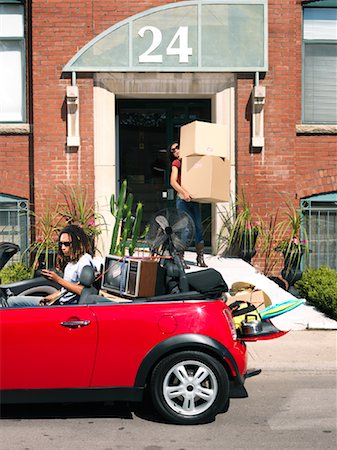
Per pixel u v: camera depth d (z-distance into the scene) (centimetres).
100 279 666
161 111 1322
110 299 623
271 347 831
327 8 1258
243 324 634
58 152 1186
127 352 573
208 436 552
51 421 594
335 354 798
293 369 755
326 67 1266
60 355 569
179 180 1069
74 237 658
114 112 1227
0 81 1238
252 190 1202
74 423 588
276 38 1204
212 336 577
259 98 1183
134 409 629
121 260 652
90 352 571
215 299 609
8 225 1234
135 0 1191
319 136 1249
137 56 1181
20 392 568
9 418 604
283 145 1206
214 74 1202
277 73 1204
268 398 661
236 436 552
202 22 1182
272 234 1195
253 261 1196
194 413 579
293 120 1207
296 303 702
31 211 1208
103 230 1184
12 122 1238
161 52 1184
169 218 683
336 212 1260
